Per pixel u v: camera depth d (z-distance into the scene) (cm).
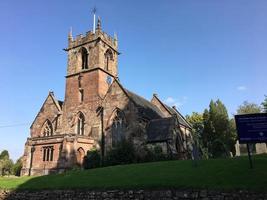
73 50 6912
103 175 3266
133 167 3462
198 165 3020
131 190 2627
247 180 2334
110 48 6906
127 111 5597
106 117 5841
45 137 5569
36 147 5625
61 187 3056
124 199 2625
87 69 6519
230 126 8712
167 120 5672
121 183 2800
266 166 2594
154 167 3259
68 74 6775
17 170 7588
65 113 6506
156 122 5756
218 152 7131
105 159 5088
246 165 2700
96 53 6525
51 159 5381
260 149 4491
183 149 5728
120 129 5622
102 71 6481
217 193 2277
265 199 2116
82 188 2906
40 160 5497
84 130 6097
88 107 6228
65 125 6400
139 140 5303
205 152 6588
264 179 2298
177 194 2420
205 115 9050
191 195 2364
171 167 3123
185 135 7319
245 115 2606
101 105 5981
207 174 2628
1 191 3438
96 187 2842
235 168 2648
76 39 6912
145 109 6038
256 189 2177
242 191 2203
